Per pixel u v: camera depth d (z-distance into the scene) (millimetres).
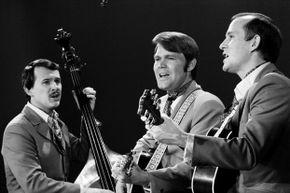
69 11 6332
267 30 3281
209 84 6043
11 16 6320
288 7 5688
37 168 4121
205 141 3006
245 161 2904
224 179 3268
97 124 4383
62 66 6344
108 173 4102
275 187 3016
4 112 6383
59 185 4094
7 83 6367
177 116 3908
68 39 4438
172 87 4047
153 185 3654
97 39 6336
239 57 3295
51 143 4312
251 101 3090
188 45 4035
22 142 4160
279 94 2980
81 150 4637
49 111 4441
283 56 5707
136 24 6258
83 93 4406
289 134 3006
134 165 3629
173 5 6129
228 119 3400
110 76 6367
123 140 6395
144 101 3178
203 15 6031
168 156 3916
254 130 2924
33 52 6348
